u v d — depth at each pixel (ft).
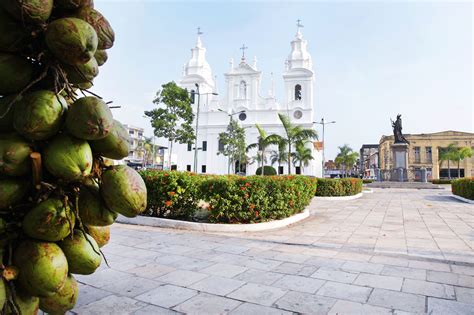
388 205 52.90
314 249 20.81
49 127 3.59
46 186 3.82
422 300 12.38
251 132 160.15
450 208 48.60
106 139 4.04
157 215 30.32
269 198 29.09
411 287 13.80
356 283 14.23
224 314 10.84
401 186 120.88
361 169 363.97
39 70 4.04
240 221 28.04
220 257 18.22
